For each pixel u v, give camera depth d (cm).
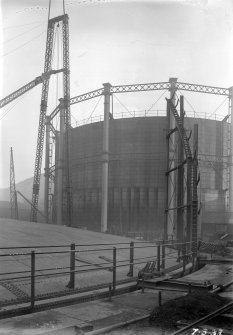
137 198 6769
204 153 6631
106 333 791
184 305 976
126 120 6944
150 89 5981
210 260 2264
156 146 6781
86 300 1062
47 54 6588
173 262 1942
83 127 7444
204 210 6359
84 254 1673
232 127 6294
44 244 1753
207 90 5875
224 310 973
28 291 1044
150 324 868
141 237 4712
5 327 780
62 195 7300
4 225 2314
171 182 4488
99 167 7062
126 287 1226
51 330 772
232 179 6419
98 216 6981
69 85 6844
